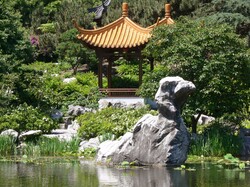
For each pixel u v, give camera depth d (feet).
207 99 74.28
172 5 148.87
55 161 65.82
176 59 75.05
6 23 112.98
